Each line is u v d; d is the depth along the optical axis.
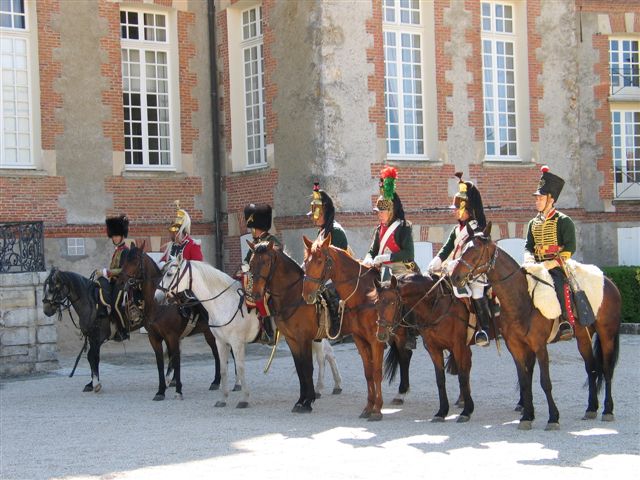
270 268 12.05
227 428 11.05
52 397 14.00
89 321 14.45
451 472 8.51
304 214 19.58
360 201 19.55
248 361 17.48
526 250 11.34
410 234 12.08
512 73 22.55
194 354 18.78
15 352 16.41
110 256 20.38
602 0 25.47
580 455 9.08
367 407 11.62
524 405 10.55
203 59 22.00
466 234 11.52
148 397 13.80
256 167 21.39
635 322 21.03
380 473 8.55
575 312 10.77
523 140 22.47
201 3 21.98
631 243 25.50
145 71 21.39
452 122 21.17
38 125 19.80
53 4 19.88
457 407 12.31
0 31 19.44
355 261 11.75
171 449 9.90
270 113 20.53
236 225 21.67
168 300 12.86
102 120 20.44
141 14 21.36
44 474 8.95
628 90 25.75
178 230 14.52
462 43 21.34
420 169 20.55
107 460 9.47
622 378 14.07
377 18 19.94
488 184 21.64
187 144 21.69
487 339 11.09
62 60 19.98
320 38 19.19
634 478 8.15
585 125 25.33
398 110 20.70
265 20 20.59
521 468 8.59
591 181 25.30
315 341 13.25
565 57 22.88
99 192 20.39
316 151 19.31
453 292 11.26
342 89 19.39
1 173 19.17
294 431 10.78
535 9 22.52
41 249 16.88
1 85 19.45
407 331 11.83
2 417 12.32
